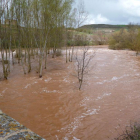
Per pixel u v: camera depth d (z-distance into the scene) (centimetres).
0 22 1077
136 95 812
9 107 692
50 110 672
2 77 1120
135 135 388
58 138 493
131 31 2941
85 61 1711
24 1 1177
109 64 1554
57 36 1892
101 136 501
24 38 1404
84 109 682
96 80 1069
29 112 652
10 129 104
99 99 779
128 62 1648
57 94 840
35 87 941
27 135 98
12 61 1516
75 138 495
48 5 1160
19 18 1229
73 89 912
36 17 1198
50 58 1877
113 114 634
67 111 666
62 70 1339
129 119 591
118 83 1003
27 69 1356
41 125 564
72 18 1723
